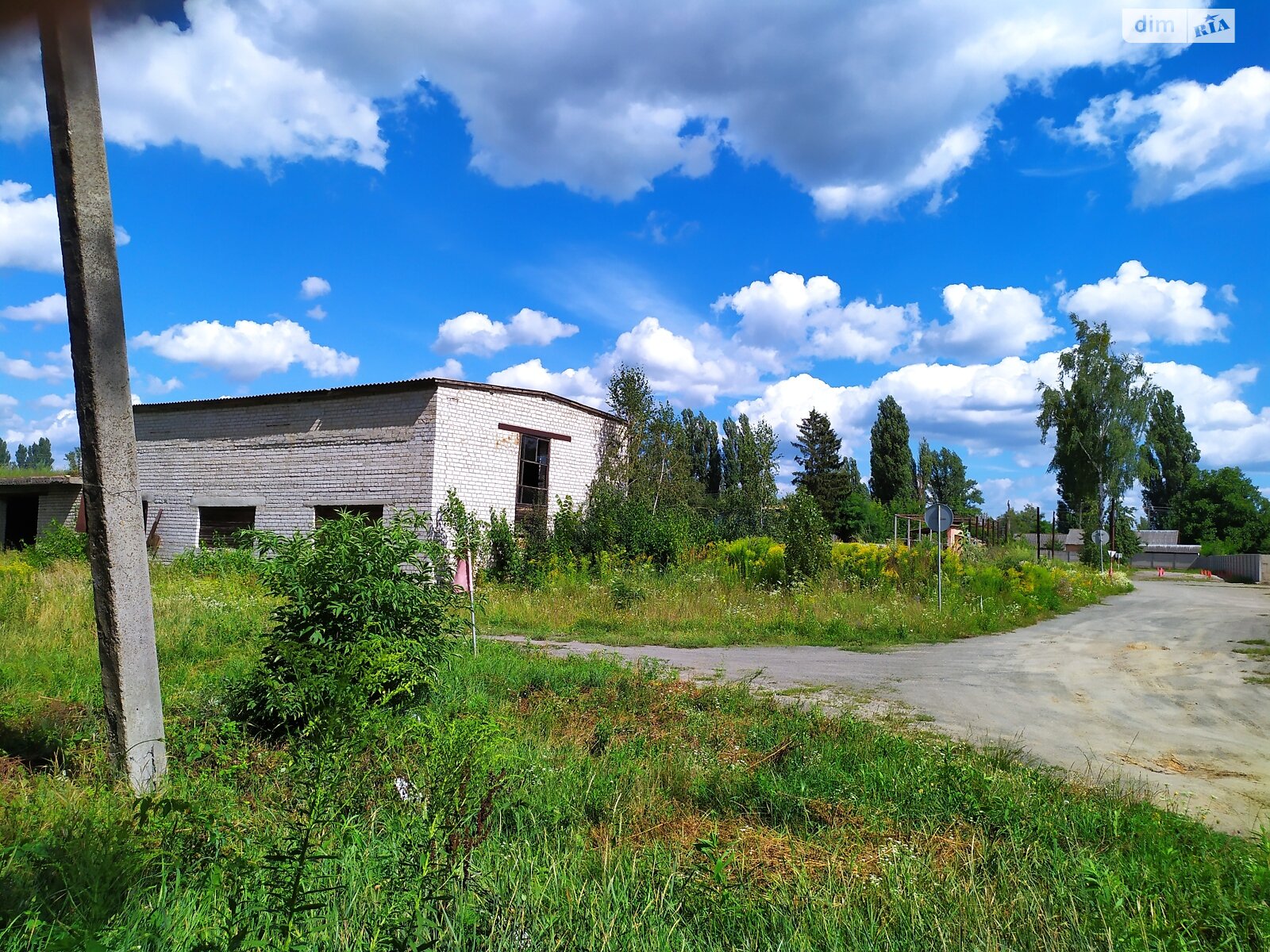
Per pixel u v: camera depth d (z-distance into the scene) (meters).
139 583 5.16
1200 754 6.75
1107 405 49.91
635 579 18.89
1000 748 6.35
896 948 3.09
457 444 21.30
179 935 2.70
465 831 3.60
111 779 4.86
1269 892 3.50
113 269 5.14
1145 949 3.03
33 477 27.81
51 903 2.97
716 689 8.54
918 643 13.90
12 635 9.83
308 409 22.98
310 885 2.80
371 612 6.56
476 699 7.08
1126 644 13.92
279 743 5.75
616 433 26.94
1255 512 71.00
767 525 39.16
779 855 4.11
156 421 25.89
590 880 3.48
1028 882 3.62
